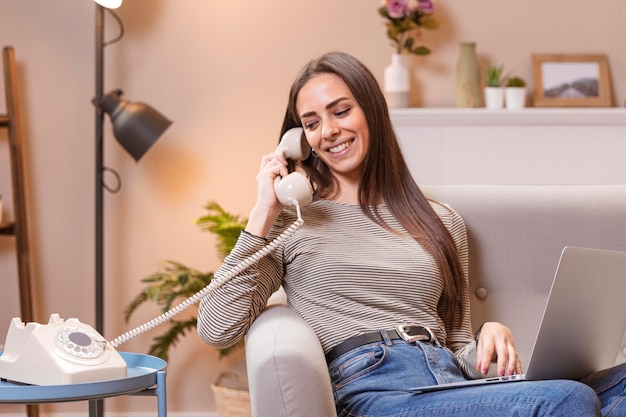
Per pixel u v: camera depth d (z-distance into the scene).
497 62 4.19
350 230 2.18
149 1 4.09
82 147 4.08
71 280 4.10
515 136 3.92
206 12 4.10
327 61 2.24
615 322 1.99
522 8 4.18
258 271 2.07
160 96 4.10
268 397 1.72
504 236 2.47
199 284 3.71
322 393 1.72
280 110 4.12
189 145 4.12
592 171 3.92
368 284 2.09
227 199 4.13
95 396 1.77
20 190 3.93
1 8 4.06
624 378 1.90
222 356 3.91
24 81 4.07
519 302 2.45
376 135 2.23
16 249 3.98
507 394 1.66
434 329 2.12
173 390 4.10
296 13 4.12
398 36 4.10
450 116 3.89
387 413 1.79
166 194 4.11
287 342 1.77
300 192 2.07
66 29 4.07
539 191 2.52
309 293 2.10
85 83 4.07
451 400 1.72
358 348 1.99
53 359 1.81
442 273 2.19
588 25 4.18
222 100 4.12
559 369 1.89
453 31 4.18
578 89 4.13
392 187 2.25
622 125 3.91
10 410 4.05
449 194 2.50
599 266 1.83
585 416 1.59
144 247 4.11
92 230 4.09
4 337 4.08
